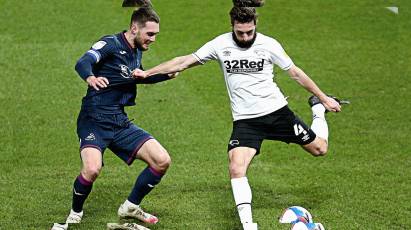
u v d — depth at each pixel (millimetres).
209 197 20344
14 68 31141
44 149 23781
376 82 30547
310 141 18891
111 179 21625
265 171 22281
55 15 37562
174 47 34000
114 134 18188
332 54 33625
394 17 38219
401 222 18859
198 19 37562
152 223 18703
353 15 38406
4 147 23844
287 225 18422
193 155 23391
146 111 27141
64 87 29312
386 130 25719
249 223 16953
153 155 18078
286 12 38594
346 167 22594
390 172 22203
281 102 18297
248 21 17328
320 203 20016
